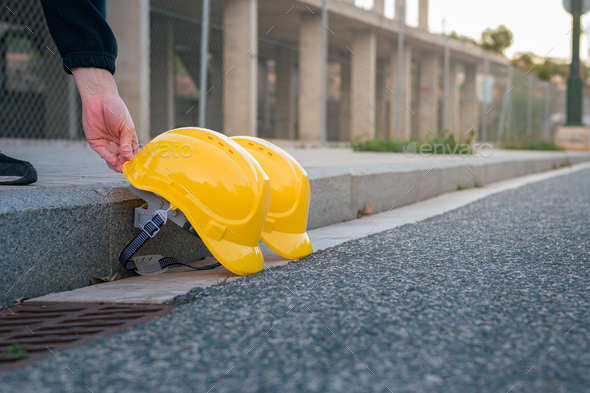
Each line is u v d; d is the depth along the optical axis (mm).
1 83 10086
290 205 2211
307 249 2256
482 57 19641
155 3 12742
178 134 1938
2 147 6570
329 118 17953
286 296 1564
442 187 5395
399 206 4379
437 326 1298
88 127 1970
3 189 1723
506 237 2787
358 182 3678
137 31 7895
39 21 10016
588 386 972
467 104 21438
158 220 1864
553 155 11000
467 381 986
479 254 2303
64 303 1559
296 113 19469
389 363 1064
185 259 2295
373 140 8789
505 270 1969
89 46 1893
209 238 1834
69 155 4996
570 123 16125
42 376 994
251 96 10602
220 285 1711
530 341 1199
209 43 14273
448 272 1928
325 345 1159
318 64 12797
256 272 1889
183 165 1856
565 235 2854
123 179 2393
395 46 16578
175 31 14477
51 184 1990
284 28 15273
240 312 1400
